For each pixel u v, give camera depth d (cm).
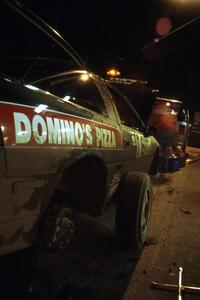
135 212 459
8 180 274
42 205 313
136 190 465
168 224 599
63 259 434
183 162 1218
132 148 516
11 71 455
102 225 560
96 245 484
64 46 369
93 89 455
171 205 720
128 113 573
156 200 750
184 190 866
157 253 478
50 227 348
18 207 288
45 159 306
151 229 567
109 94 489
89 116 396
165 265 445
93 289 374
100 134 409
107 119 453
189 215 661
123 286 387
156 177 995
